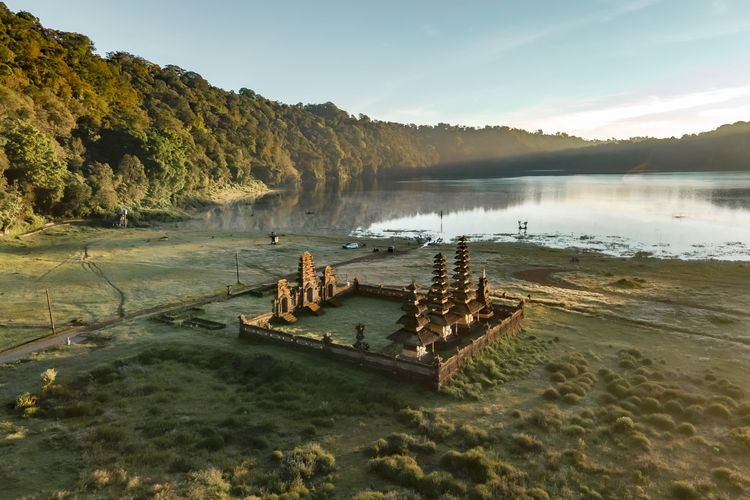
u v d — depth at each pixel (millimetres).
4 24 130250
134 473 20203
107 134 135250
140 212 121625
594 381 30609
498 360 33531
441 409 26516
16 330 41094
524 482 19812
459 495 19062
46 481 19391
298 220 135875
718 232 102000
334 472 20641
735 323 43438
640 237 98750
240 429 24344
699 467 21125
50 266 67750
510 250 85812
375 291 50750
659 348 36719
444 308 35719
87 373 31188
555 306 49469
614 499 18781
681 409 26188
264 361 32938
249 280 62094
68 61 158375
